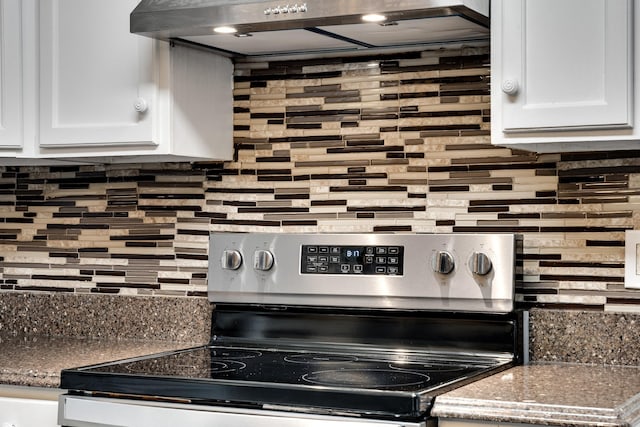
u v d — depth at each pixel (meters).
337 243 2.55
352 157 2.70
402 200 2.64
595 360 2.41
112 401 2.13
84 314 2.99
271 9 2.24
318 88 2.74
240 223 2.82
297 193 2.75
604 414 1.78
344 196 2.70
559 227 2.47
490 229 2.55
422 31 2.41
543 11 2.15
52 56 2.64
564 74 2.13
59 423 2.19
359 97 2.70
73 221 3.03
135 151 2.58
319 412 1.95
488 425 1.87
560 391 1.98
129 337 2.93
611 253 2.42
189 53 2.63
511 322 2.41
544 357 2.47
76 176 3.03
